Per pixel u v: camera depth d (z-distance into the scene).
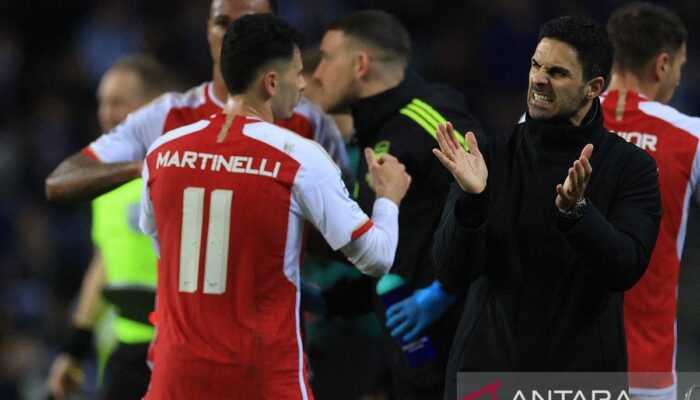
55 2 47.16
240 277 14.76
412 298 17.64
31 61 46.25
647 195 14.31
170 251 15.06
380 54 18.77
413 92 18.61
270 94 15.30
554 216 14.27
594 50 14.07
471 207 13.98
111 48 45.12
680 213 17.31
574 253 14.07
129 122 18.30
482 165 14.07
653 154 17.27
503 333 14.54
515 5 44.75
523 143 14.68
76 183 17.47
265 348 14.73
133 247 21.03
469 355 14.74
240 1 17.92
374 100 18.70
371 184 16.62
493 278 14.68
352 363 23.91
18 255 36.94
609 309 14.41
